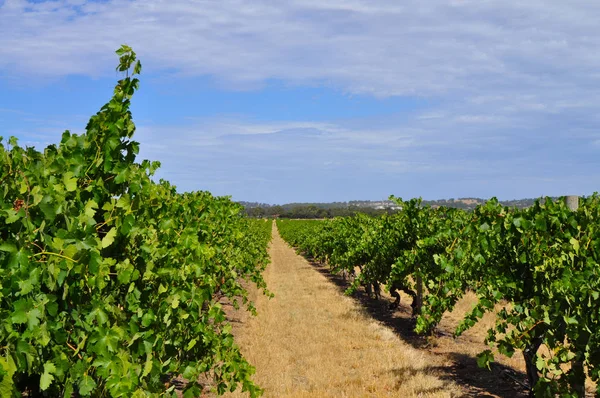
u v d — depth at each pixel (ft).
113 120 11.93
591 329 17.60
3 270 9.55
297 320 41.63
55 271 10.18
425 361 29.50
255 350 31.99
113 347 11.27
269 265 96.27
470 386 25.53
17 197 10.71
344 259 61.00
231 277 34.76
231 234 37.65
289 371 28.09
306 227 121.19
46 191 10.45
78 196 11.41
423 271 35.29
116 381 11.04
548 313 18.83
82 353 11.71
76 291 11.62
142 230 14.55
